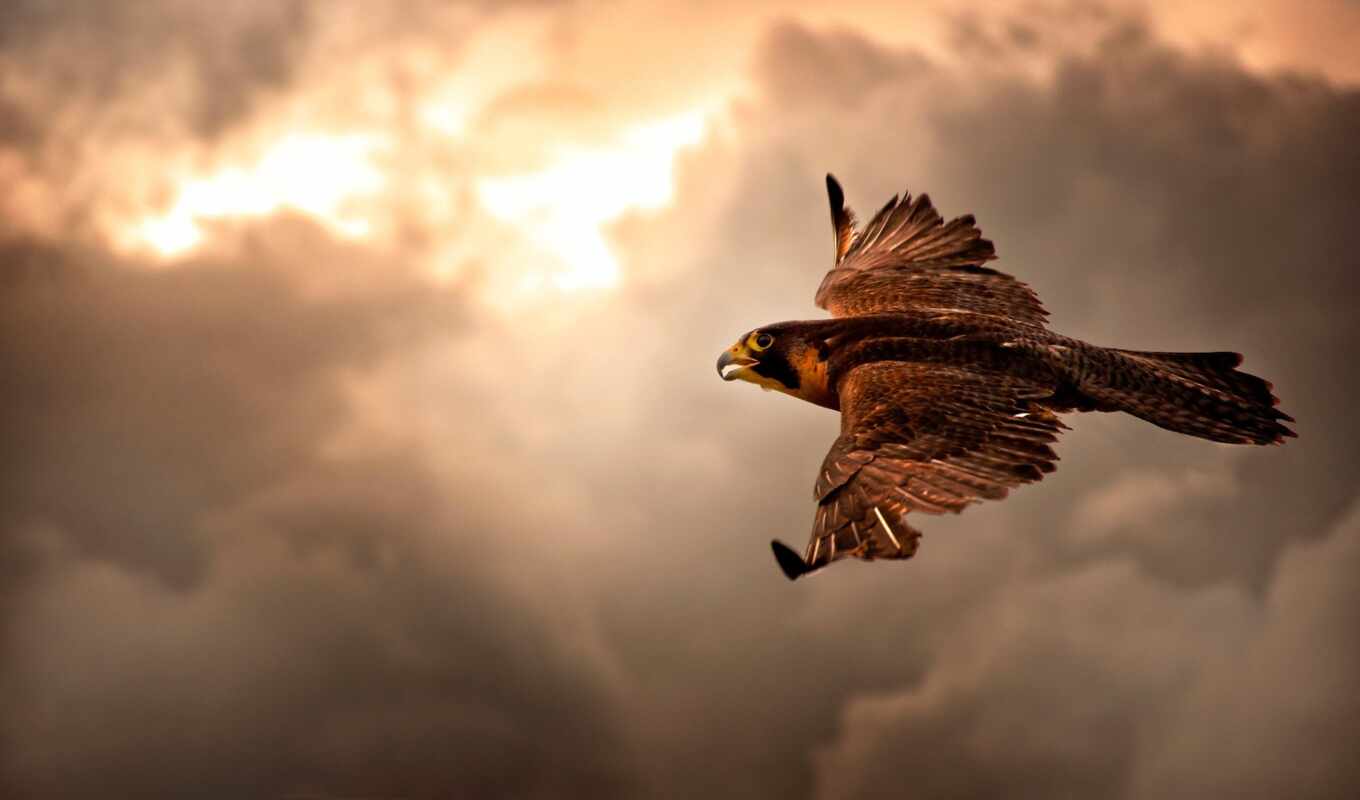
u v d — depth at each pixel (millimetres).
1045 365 11164
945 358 11219
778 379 12102
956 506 9359
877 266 13977
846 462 9891
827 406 12062
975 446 9906
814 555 9344
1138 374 11289
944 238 14078
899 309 12992
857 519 9445
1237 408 11102
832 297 13641
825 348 11867
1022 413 10266
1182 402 11094
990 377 10773
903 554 9055
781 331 12148
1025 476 9609
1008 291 13219
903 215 14484
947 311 12438
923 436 10031
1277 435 10836
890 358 11383
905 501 9484
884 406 10422
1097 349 11500
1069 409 11164
